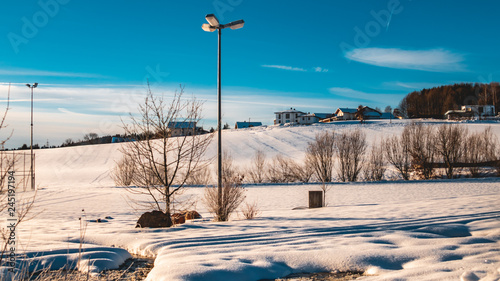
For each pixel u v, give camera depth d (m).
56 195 25.77
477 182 27.36
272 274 3.95
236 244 5.26
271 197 22.25
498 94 87.81
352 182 30.38
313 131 66.81
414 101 106.75
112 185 36.91
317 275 3.97
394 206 11.04
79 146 72.25
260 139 63.19
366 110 101.31
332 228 6.59
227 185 10.81
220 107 11.38
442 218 7.34
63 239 6.01
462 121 64.12
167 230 7.06
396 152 37.47
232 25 11.62
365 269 4.08
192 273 3.66
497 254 4.25
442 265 3.83
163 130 9.63
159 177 9.48
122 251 5.11
